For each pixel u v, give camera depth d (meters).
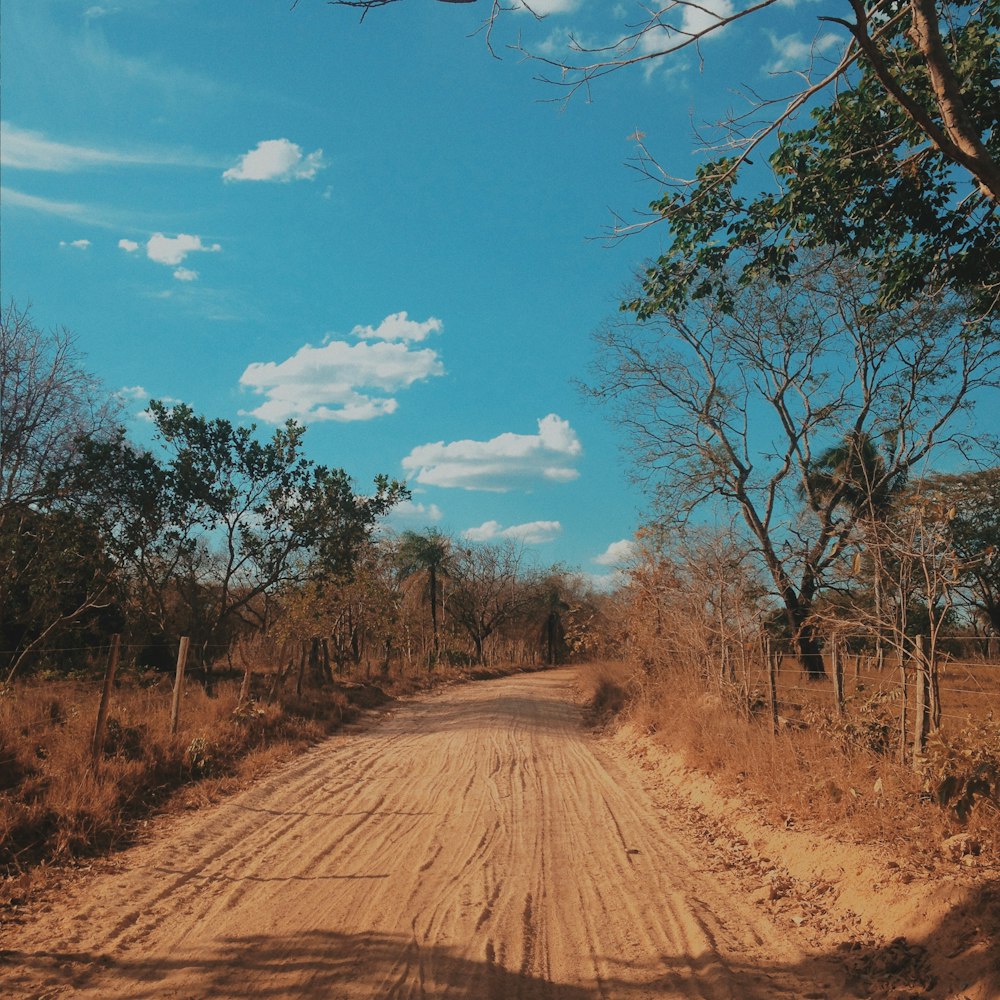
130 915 6.07
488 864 7.65
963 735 7.08
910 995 4.62
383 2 5.65
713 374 23.47
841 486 22.48
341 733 17.70
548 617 64.25
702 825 9.26
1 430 19.72
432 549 46.72
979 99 8.41
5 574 20.25
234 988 4.86
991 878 5.45
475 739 16.78
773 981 5.02
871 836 6.92
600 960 5.38
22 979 4.93
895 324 21.31
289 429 22.78
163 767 10.89
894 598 8.81
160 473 21.23
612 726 18.92
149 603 22.14
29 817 7.68
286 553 22.81
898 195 9.04
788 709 12.78
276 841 8.41
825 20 6.08
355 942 5.61
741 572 14.35
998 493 16.98
